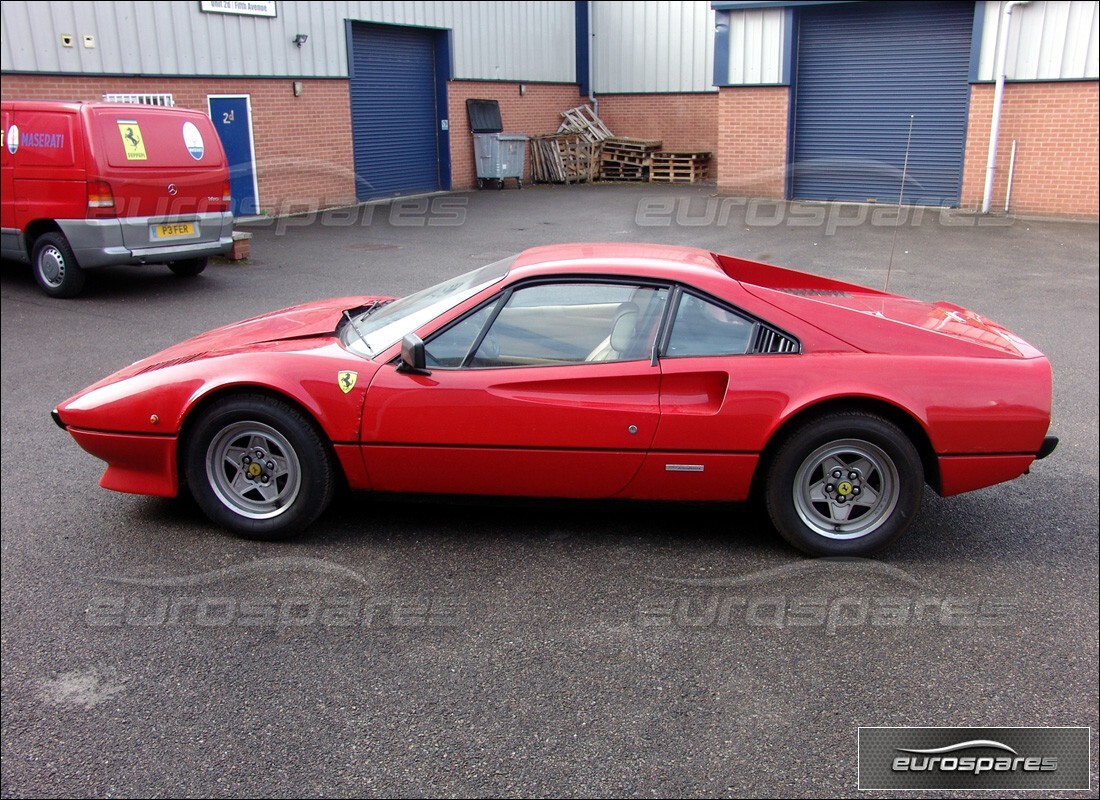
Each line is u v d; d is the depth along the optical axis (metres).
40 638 3.45
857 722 2.95
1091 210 15.75
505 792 2.65
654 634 3.45
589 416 3.88
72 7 13.32
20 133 9.59
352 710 3.03
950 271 11.47
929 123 17.53
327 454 4.09
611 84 25.64
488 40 22.64
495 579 3.86
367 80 19.50
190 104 15.30
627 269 4.00
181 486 4.80
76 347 7.97
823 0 17.61
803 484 3.93
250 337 4.46
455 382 3.94
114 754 2.83
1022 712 2.99
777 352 3.91
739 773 2.72
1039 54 15.60
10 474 5.09
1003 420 3.83
